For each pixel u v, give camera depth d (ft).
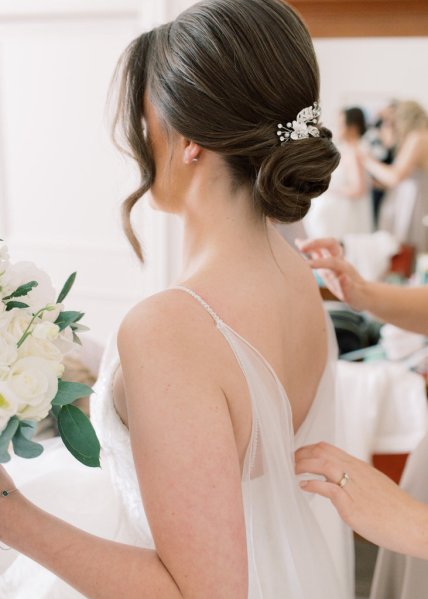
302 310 3.13
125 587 2.25
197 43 2.53
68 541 2.40
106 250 10.42
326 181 2.84
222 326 2.47
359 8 6.79
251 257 2.76
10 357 2.09
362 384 6.79
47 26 9.93
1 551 3.60
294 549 2.89
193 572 2.18
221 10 2.55
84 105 10.09
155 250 9.78
